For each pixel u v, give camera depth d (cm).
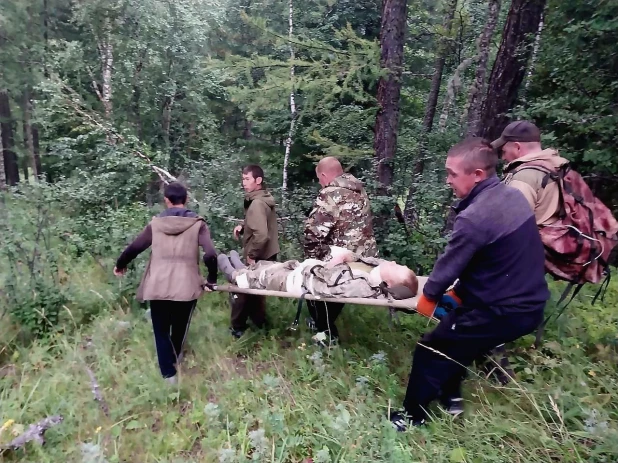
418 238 566
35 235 563
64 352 397
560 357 352
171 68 1201
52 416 302
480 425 283
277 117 1076
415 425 290
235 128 1612
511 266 248
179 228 353
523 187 304
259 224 413
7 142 1508
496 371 335
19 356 391
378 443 272
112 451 287
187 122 1285
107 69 1152
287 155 1053
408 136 895
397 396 326
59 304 446
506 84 593
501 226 244
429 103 1016
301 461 273
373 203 573
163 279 343
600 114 592
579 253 305
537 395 303
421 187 609
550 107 598
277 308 484
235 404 326
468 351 269
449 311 290
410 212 605
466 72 1109
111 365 368
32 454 287
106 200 834
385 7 627
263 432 268
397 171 732
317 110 716
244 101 699
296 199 680
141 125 1190
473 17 1106
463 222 248
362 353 389
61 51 1227
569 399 291
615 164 592
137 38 1146
